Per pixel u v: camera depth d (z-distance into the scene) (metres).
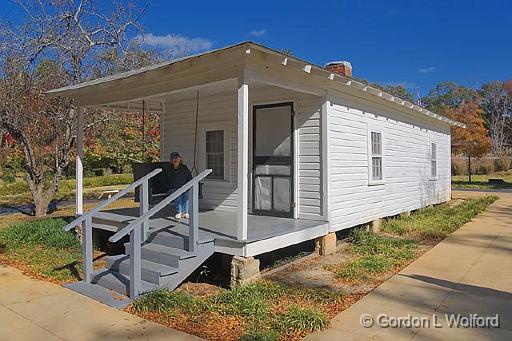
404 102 10.19
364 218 8.90
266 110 8.15
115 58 14.80
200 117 9.33
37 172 12.91
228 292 5.00
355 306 4.64
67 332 4.03
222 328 4.08
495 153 50.25
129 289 5.05
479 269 6.25
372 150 9.46
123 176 25.80
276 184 8.03
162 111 10.17
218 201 9.01
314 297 4.93
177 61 5.61
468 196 19.22
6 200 18.22
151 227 6.57
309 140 7.59
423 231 9.36
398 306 4.63
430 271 6.14
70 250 7.71
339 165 7.83
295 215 7.72
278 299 4.90
